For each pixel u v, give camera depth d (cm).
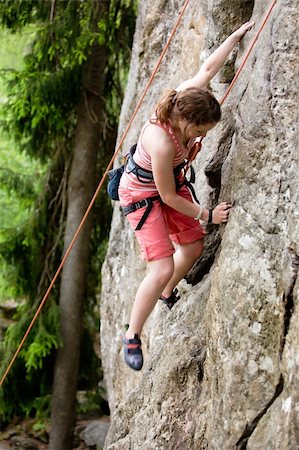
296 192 352
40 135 968
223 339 391
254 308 371
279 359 354
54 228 1005
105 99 962
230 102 450
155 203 409
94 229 1024
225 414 380
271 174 376
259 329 367
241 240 389
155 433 436
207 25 521
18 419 1038
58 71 927
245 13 473
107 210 1016
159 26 672
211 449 395
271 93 383
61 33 895
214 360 400
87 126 963
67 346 983
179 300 501
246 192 393
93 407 1074
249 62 425
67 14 896
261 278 370
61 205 1017
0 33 945
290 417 331
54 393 988
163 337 495
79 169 973
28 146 978
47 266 995
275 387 355
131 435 464
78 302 988
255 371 366
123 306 690
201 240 443
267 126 383
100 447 972
